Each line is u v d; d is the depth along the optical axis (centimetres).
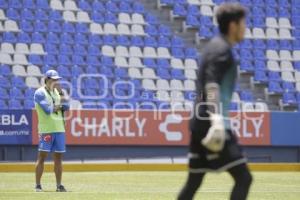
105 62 8594
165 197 3906
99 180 5509
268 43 9419
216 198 3831
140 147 7119
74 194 4122
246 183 2033
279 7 9781
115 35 8906
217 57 1978
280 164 7200
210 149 1994
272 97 8881
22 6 8844
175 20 9462
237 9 2055
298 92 8956
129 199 3772
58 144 4428
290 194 4212
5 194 4122
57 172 4434
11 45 8450
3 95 7950
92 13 9038
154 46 8919
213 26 9394
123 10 9188
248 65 9094
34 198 3834
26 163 6706
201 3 9606
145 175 6197
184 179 5641
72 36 8750
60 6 8988
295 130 7450
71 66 8431
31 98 8006
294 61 9362
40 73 8300
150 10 9462
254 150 7381
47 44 8575
